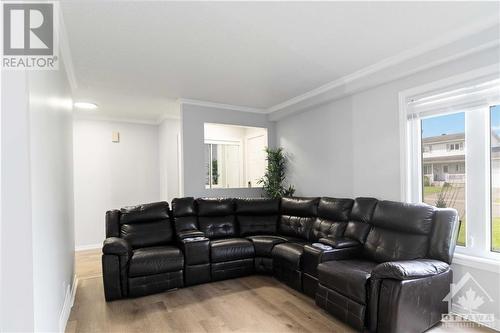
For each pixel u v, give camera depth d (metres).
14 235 1.32
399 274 2.06
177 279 3.28
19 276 1.32
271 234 4.28
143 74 3.36
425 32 2.47
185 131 4.49
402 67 2.93
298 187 4.79
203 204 4.22
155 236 3.70
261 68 3.24
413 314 2.14
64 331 2.35
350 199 3.53
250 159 6.18
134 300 2.99
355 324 2.29
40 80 1.65
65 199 2.71
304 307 2.78
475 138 2.58
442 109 2.76
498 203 2.47
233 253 3.62
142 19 2.19
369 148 3.50
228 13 2.13
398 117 3.15
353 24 2.32
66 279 2.63
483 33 2.31
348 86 3.56
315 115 4.40
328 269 2.61
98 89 3.89
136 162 5.91
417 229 2.63
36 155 1.50
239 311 2.71
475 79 2.50
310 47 2.73
